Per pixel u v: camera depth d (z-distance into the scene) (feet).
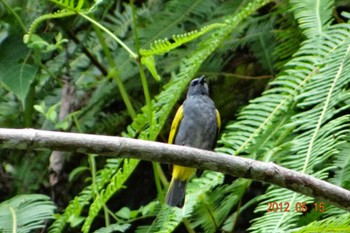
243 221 40.14
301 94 31.19
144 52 28.09
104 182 33.50
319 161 28.35
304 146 29.37
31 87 40.22
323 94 31.07
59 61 42.29
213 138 33.50
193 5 41.52
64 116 41.98
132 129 34.55
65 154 42.06
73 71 43.24
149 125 32.35
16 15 38.58
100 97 42.11
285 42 37.91
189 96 33.76
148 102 30.22
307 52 33.27
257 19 41.29
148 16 43.62
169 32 41.32
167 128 41.63
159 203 34.35
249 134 31.53
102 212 43.55
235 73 42.91
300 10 35.73
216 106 42.55
